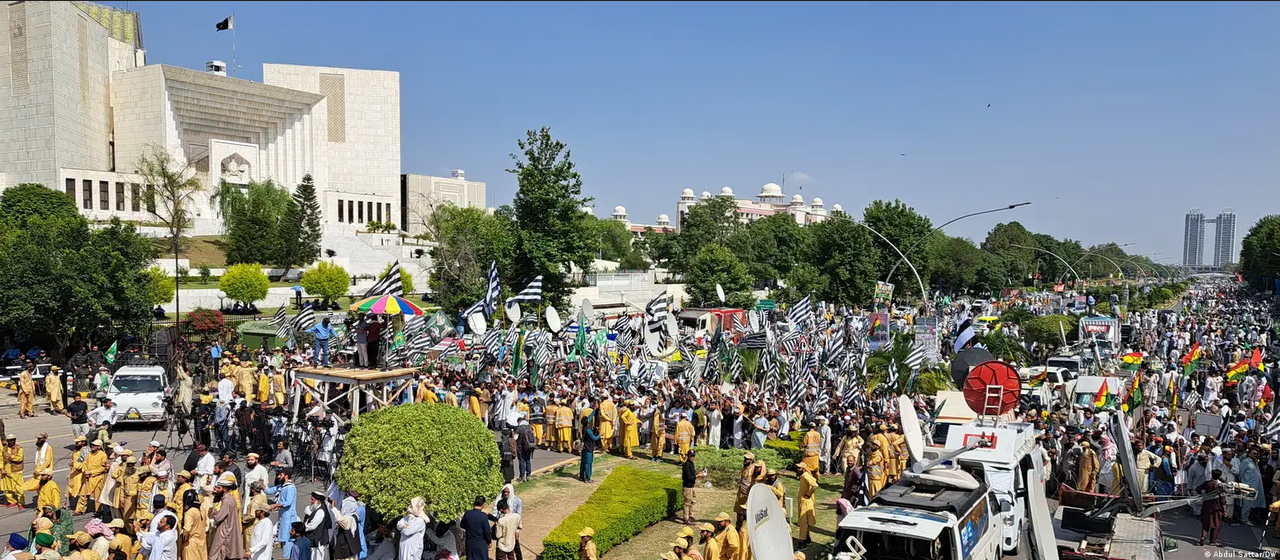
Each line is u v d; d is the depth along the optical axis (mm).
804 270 79812
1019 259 139125
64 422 27469
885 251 81500
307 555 13383
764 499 11180
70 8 105562
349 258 100750
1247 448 18547
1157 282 149750
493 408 24859
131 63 139625
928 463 12914
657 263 118688
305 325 32688
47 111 100438
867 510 11984
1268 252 102875
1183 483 18984
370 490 13953
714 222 115500
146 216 104812
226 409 22141
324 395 21297
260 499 14742
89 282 36938
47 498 15898
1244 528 17734
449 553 13648
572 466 22516
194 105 126500
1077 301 74500
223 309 68562
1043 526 13867
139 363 34375
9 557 12562
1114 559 13797
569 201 52406
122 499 16422
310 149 144125
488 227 95375
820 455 22359
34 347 38531
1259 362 31438
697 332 50469
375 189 154375
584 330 36750
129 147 121375
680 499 18578
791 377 29609
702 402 25203
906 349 33562
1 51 103812
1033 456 14438
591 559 13320
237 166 125125
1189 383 32781
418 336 28547
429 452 14188
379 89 154125
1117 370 39594
